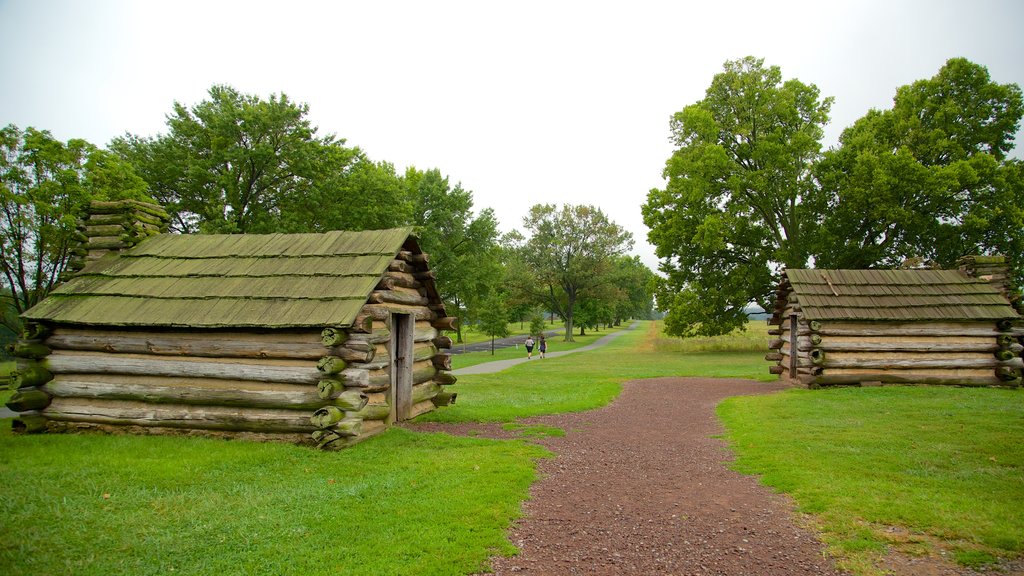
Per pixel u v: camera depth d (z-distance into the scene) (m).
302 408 9.90
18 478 7.51
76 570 4.97
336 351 9.87
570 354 45.84
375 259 11.45
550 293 77.31
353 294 10.38
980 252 34.72
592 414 14.63
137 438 10.11
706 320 41.00
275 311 10.30
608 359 38.69
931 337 17.23
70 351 11.12
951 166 30.42
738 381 22.84
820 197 37.53
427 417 13.20
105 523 6.06
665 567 5.32
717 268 42.34
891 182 31.33
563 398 17.77
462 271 48.06
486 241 50.84
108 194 22.20
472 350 54.16
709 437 11.66
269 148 29.97
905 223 32.53
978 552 5.52
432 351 13.95
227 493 7.21
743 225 38.84
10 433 10.75
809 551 5.69
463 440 10.70
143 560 5.22
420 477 8.03
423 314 13.50
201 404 10.30
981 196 32.97
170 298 11.12
